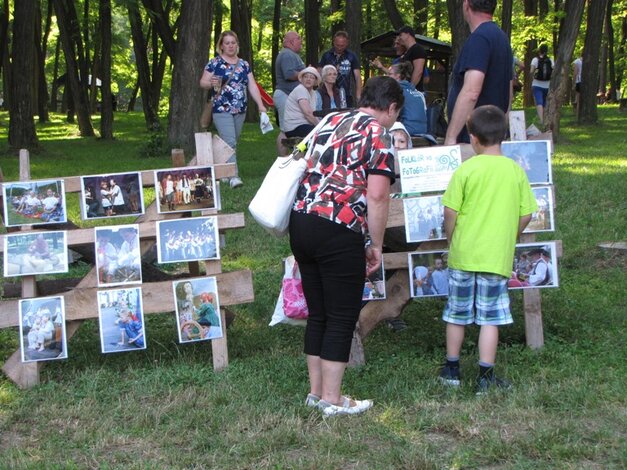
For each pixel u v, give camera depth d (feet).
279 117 38.60
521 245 16.60
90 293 16.10
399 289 16.92
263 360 16.57
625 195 31.17
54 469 11.91
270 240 26.99
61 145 69.31
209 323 16.24
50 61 156.56
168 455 12.30
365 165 13.28
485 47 16.70
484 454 11.95
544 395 13.93
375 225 13.30
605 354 16.28
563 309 19.57
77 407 14.34
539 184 16.69
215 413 13.85
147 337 18.56
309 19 88.22
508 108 17.78
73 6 90.58
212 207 16.47
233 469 11.87
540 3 99.50
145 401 14.73
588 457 11.78
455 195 14.55
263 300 21.06
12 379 15.88
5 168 46.93
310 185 13.46
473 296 14.70
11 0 105.50
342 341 13.61
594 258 24.08
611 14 114.93
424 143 26.96
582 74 67.51
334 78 35.91
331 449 12.28
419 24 87.35
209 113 34.65
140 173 16.40
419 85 38.06
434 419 13.17
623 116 79.87
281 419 13.48
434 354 16.98
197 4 52.49
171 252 16.15
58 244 16.12
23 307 15.89
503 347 17.29
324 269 13.46
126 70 153.48
